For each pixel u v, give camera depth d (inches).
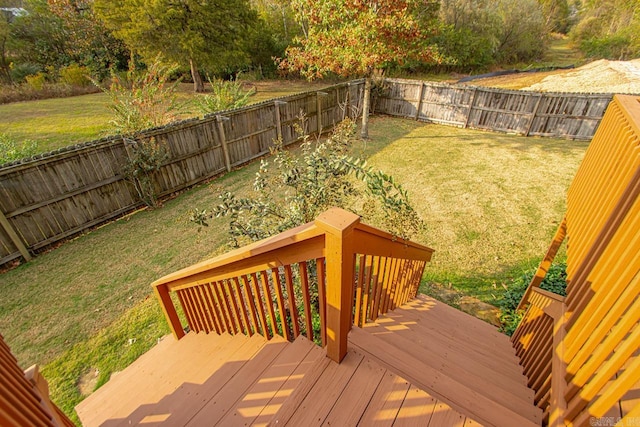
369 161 341.7
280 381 77.5
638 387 56.2
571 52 1089.4
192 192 284.7
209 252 205.9
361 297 93.7
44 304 168.9
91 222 229.5
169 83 800.9
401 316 124.9
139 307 166.4
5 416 29.1
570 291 77.1
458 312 146.3
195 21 636.7
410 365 79.8
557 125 395.2
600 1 1025.5
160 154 251.3
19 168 187.9
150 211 254.5
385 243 85.8
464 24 874.1
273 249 69.0
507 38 933.2
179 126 267.9
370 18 301.3
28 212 196.9
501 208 254.2
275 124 364.2
